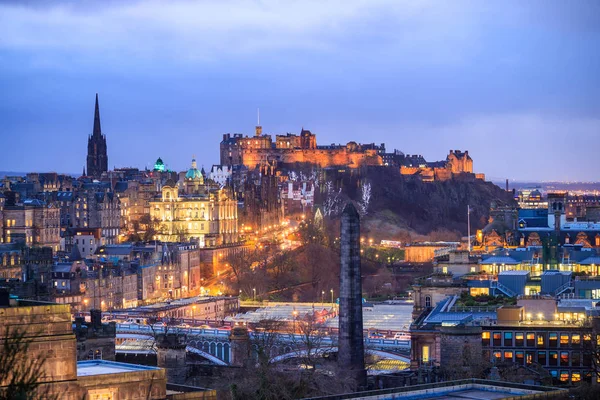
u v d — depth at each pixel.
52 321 152.25
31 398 136.12
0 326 149.50
